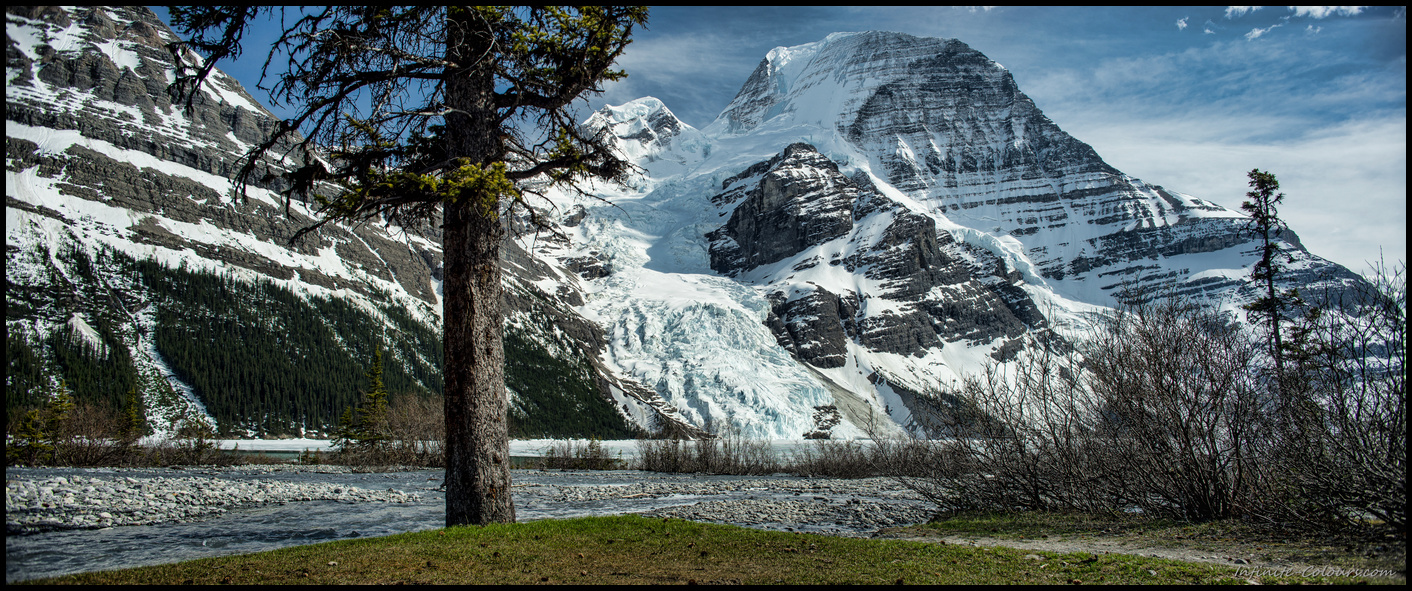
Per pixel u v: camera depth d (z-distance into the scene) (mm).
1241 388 16625
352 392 110062
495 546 12180
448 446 15156
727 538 13328
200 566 10648
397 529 20078
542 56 15969
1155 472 17781
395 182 13703
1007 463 20391
